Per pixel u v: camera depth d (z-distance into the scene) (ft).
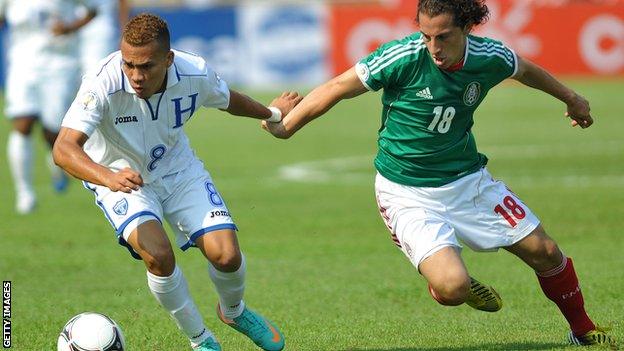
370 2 350.84
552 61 315.78
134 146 67.92
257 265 108.58
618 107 265.95
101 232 130.21
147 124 67.51
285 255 114.11
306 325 81.00
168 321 83.46
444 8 62.80
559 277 69.56
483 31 311.88
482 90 67.62
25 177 147.02
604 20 314.55
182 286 66.64
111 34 162.30
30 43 148.87
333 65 317.01
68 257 114.01
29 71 147.74
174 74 66.80
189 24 317.83
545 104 290.56
